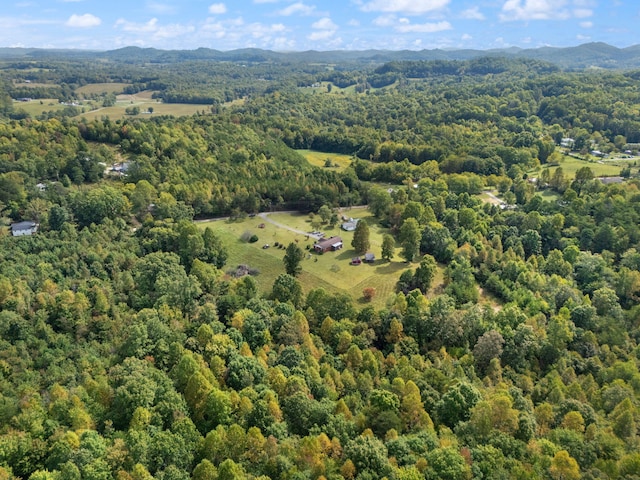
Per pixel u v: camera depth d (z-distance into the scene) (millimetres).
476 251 167750
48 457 71750
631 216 177875
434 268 152000
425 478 66500
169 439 71562
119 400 81938
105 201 181500
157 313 113562
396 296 133250
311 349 105938
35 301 119000
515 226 186250
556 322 114250
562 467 69062
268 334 111188
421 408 83562
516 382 101562
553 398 92125
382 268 166250
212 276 140375
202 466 66750
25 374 96375
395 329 116562
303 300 134125
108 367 98312
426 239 174250
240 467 68562
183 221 174750
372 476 66125
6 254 140500
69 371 98125
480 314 122812
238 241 187125
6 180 181500
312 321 123500
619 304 135000
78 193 184250
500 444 75000
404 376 95312
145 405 80375
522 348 110688
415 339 117375
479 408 79438
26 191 184000
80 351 105625
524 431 79438
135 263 148625
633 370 101125
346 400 89250
